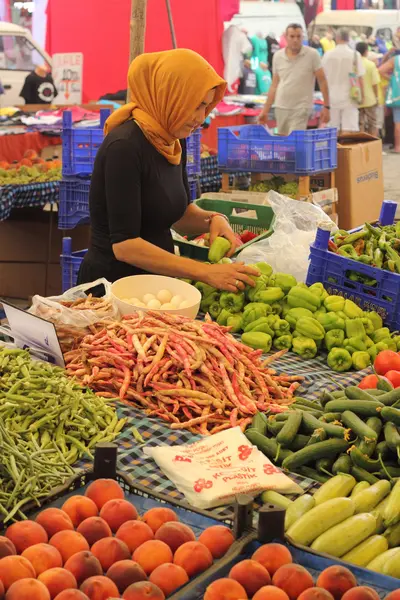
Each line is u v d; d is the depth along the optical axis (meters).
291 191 6.40
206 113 3.79
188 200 4.18
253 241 4.23
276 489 2.20
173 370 2.83
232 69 11.73
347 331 3.42
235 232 4.88
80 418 2.51
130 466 2.34
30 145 8.10
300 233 4.16
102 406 2.65
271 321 3.50
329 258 3.73
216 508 2.13
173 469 2.25
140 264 3.60
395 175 12.29
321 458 2.40
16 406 2.46
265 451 2.48
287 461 2.40
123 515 1.89
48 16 8.52
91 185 3.76
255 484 2.18
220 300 3.66
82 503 1.93
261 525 1.82
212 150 8.28
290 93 9.01
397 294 3.55
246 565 1.69
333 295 3.71
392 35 13.55
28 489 1.99
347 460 2.37
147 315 3.10
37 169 7.11
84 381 2.83
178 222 4.29
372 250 3.85
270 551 1.75
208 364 2.83
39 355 3.03
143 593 1.59
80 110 8.37
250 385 2.88
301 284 3.59
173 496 2.18
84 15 8.34
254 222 4.79
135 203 3.58
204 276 3.59
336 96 11.26
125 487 2.11
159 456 2.31
